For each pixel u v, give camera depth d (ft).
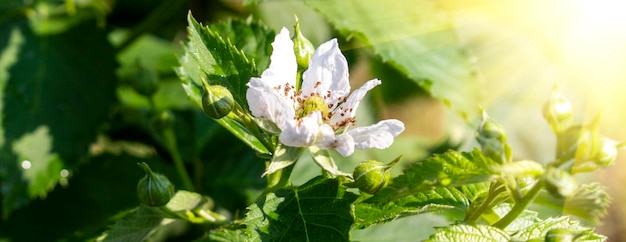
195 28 0.91
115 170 1.29
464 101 1.29
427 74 1.28
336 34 1.44
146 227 0.96
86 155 1.29
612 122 1.87
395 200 0.89
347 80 0.92
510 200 0.93
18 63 1.31
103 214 1.26
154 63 1.48
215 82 0.91
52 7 1.38
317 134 0.86
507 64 1.68
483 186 0.92
